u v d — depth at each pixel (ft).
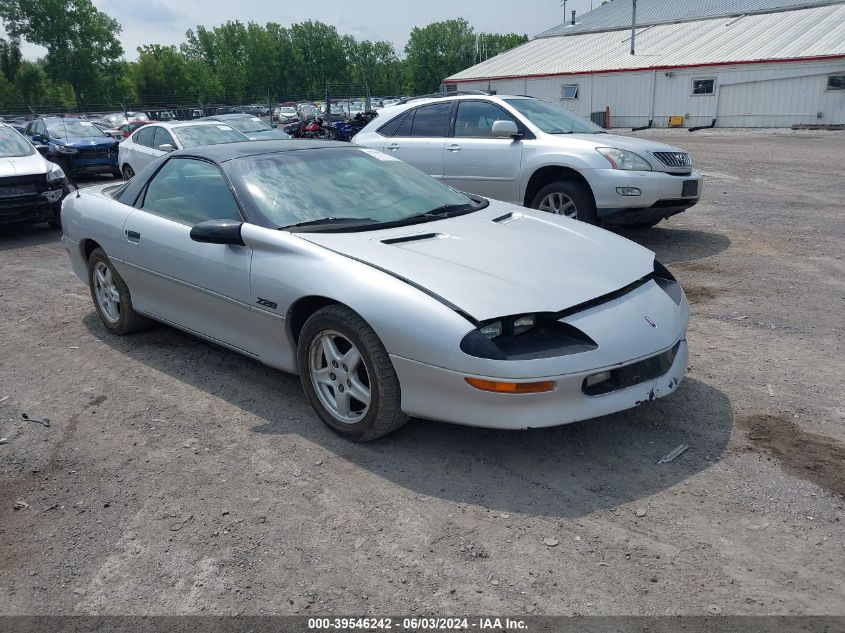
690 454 11.18
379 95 374.43
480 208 14.99
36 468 11.62
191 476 11.15
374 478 10.84
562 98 112.47
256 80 354.74
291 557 9.14
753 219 29.60
